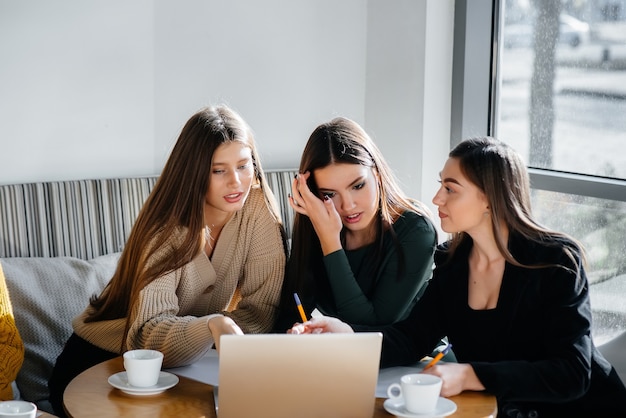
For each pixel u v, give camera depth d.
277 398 1.73
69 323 2.72
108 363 2.07
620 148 3.07
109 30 3.10
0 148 2.96
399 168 3.54
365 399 1.76
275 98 3.48
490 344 2.10
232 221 2.41
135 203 3.03
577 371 1.94
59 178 3.07
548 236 2.10
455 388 1.87
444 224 2.12
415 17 3.40
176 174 2.30
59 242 2.90
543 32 3.28
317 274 2.46
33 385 2.63
